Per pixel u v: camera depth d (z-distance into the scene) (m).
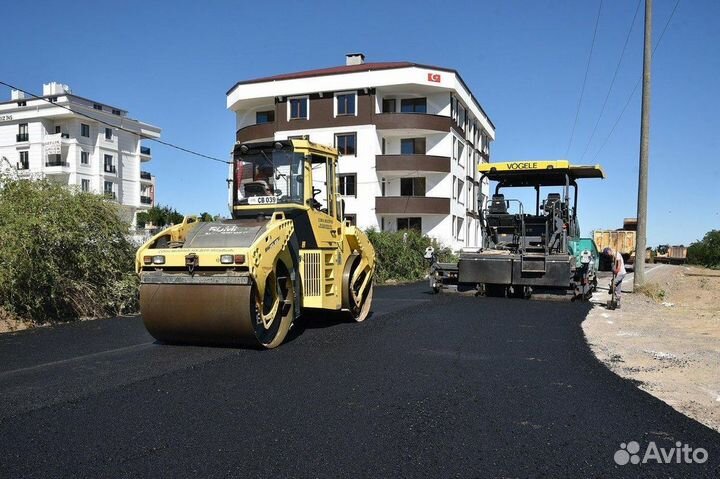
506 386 6.37
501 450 4.48
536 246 16.59
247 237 8.21
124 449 4.36
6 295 10.57
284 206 9.39
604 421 5.23
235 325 7.79
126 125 61.44
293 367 7.06
